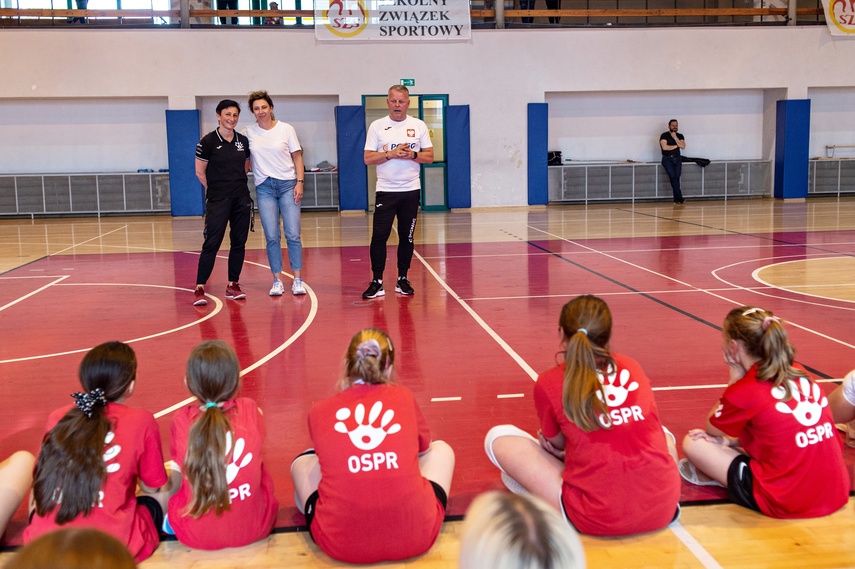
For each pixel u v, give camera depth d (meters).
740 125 18.97
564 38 17.52
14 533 3.22
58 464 2.82
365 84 17.20
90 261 10.93
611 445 3.04
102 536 1.18
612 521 3.01
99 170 17.66
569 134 18.67
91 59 16.58
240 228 8.07
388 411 3.01
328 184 17.83
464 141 17.62
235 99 17.20
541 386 3.23
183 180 17.14
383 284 8.93
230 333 6.67
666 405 4.66
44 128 17.39
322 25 16.94
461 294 8.22
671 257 10.41
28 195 17.20
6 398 5.00
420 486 2.95
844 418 3.83
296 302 7.96
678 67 17.73
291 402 4.85
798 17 19.23
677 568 2.88
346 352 3.14
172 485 3.26
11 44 16.39
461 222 15.49
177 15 17.12
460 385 5.14
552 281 8.86
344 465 2.92
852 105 18.97
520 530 1.28
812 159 18.69
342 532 2.88
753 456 3.32
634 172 18.50
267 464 3.92
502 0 17.42
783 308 7.19
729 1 19.84
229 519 3.03
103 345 3.10
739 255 10.45
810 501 3.21
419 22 17.14
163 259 11.09
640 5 19.81
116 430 2.97
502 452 3.39
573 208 17.80
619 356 3.24
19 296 8.39
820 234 12.43
